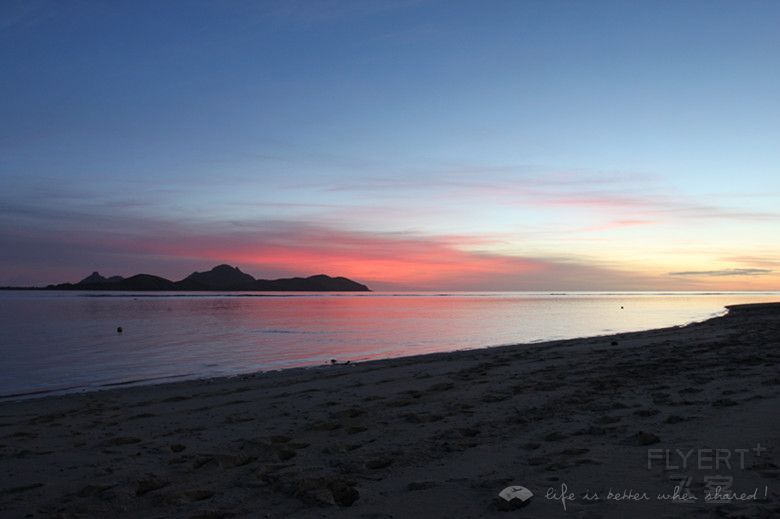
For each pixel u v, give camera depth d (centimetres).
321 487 539
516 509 453
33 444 815
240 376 1708
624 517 420
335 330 3859
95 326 4238
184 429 895
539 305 9969
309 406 1064
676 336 2570
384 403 1051
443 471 588
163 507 516
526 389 1156
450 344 2850
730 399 898
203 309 7862
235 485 575
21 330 3825
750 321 3641
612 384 1171
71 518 496
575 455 618
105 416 1059
